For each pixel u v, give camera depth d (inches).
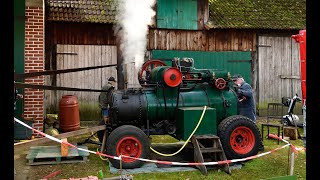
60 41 453.1
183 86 291.3
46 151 288.5
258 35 515.2
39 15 358.3
